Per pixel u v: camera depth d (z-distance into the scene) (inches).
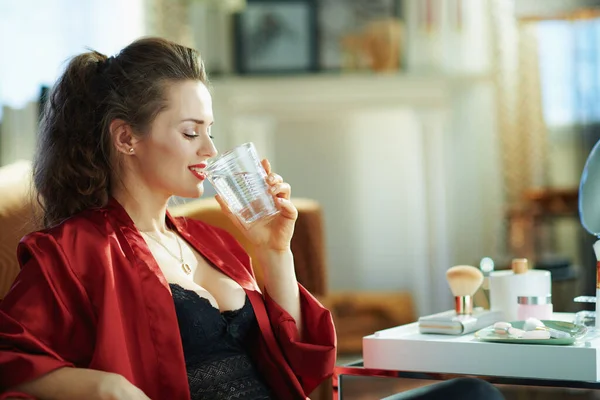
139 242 62.8
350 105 231.6
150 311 60.3
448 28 243.0
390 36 240.7
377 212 251.8
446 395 57.1
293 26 248.4
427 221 238.7
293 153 253.8
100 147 64.9
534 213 224.7
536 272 74.2
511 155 237.6
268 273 69.5
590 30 233.0
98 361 56.2
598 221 72.6
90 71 65.7
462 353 63.9
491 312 71.9
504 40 237.9
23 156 178.5
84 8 222.8
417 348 65.4
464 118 237.9
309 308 69.5
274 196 66.5
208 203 91.9
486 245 239.8
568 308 169.3
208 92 66.5
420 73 244.7
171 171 64.4
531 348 61.7
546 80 236.5
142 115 64.1
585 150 234.8
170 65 64.9
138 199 66.0
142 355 59.3
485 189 239.8
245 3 248.8
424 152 235.1
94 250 59.9
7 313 56.5
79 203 64.4
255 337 68.6
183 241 69.2
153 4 237.9
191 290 63.9
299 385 67.4
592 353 59.9
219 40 248.5
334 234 253.8
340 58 248.1
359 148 251.9
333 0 247.6
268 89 232.5
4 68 207.2
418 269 246.4
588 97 234.1
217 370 62.8
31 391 54.0
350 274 253.3
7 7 209.5
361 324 213.6
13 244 70.2
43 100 71.7
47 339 56.6
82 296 58.1
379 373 65.7
